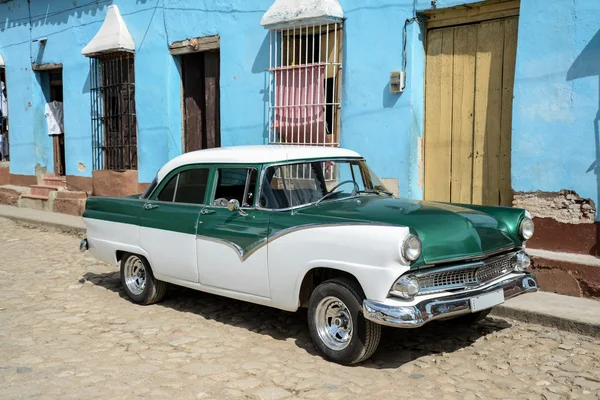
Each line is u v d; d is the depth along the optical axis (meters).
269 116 8.94
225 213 5.37
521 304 5.73
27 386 4.21
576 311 5.48
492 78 6.97
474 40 7.09
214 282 5.50
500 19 6.86
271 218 4.99
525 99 6.44
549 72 6.26
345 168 5.59
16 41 14.12
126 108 11.38
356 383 4.27
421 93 7.53
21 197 13.62
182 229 5.71
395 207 4.91
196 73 10.51
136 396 4.06
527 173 6.48
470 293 4.39
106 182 11.58
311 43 8.57
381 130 7.68
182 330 5.50
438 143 7.49
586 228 6.12
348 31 7.95
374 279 4.21
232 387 4.23
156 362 4.70
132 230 6.25
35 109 13.90
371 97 7.75
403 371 4.50
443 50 7.36
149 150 10.93
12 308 6.23
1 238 10.55
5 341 5.17
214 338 5.29
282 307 4.97
